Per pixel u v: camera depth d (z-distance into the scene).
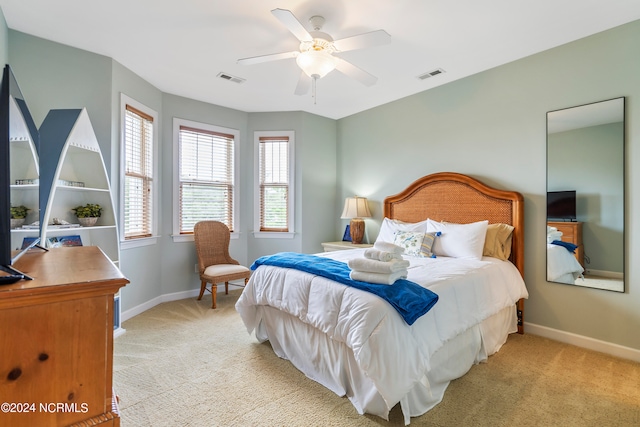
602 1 2.17
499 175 3.16
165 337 2.82
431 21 2.40
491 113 3.21
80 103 2.86
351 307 1.81
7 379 0.67
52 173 2.31
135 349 2.58
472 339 2.26
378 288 1.82
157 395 1.94
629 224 2.44
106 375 0.78
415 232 3.29
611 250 2.51
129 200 3.42
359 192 4.65
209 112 4.30
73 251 1.41
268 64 3.17
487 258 2.88
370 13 2.31
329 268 2.23
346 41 2.13
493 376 2.18
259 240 4.70
